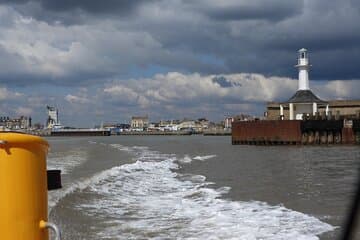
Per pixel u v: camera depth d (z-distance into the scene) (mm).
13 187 3852
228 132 197625
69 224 13391
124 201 18250
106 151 55312
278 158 49000
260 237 12430
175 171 33094
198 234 12602
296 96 88812
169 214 15602
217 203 18234
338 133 75125
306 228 13656
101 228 13188
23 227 3914
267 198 20094
